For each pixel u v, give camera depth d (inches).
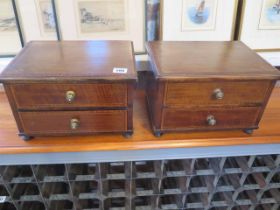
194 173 36.6
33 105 29.0
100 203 38.6
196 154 34.9
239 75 28.4
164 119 31.5
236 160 39.1
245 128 33.1
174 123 32.0
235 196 39.8
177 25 38.5
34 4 35.9
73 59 30.9
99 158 33.9
